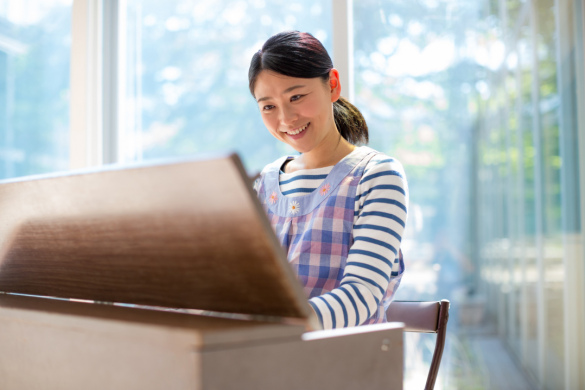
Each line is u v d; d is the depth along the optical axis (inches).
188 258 24.2
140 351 21.0
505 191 95.9
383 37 97.3
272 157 103.0
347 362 23.7
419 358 95.3
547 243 95.8
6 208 30.2
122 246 26.3
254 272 22.7
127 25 112.1
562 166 96.0
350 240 47.6
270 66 49.1
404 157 96.3
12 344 26.5
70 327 23.8
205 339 19.2
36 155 114.4
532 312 95.5
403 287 96.7
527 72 96.0
